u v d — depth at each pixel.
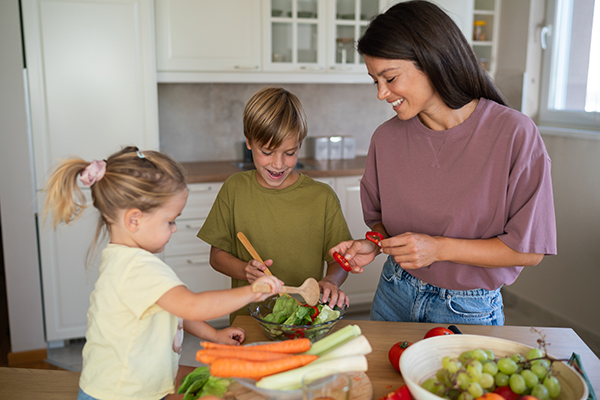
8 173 2.48
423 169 1.33
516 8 3.32
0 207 2.50
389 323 1.28
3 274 3.72
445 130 1.29
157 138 2.71
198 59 2.91
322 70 3.15
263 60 3.02
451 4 3.29
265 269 1.27
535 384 0.83
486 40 3.53
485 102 1.26
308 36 3.12
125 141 2.67
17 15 2.38
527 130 1.19
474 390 0.80
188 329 1.21
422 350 0.95
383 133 1.44
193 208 2.82
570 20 3.03
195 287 2.89
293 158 1.47
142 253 1.03
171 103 3.28
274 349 0.97
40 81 2.51
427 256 1.19
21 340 2.62
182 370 1.22
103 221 1.11
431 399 0.77
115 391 1.00
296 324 1.15
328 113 3.62
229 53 2.96
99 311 1.01
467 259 1.21
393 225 1.43
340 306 1.25
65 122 2.57
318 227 1.58
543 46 3.20
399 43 1.14
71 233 2.62
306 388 0.79
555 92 3.19
